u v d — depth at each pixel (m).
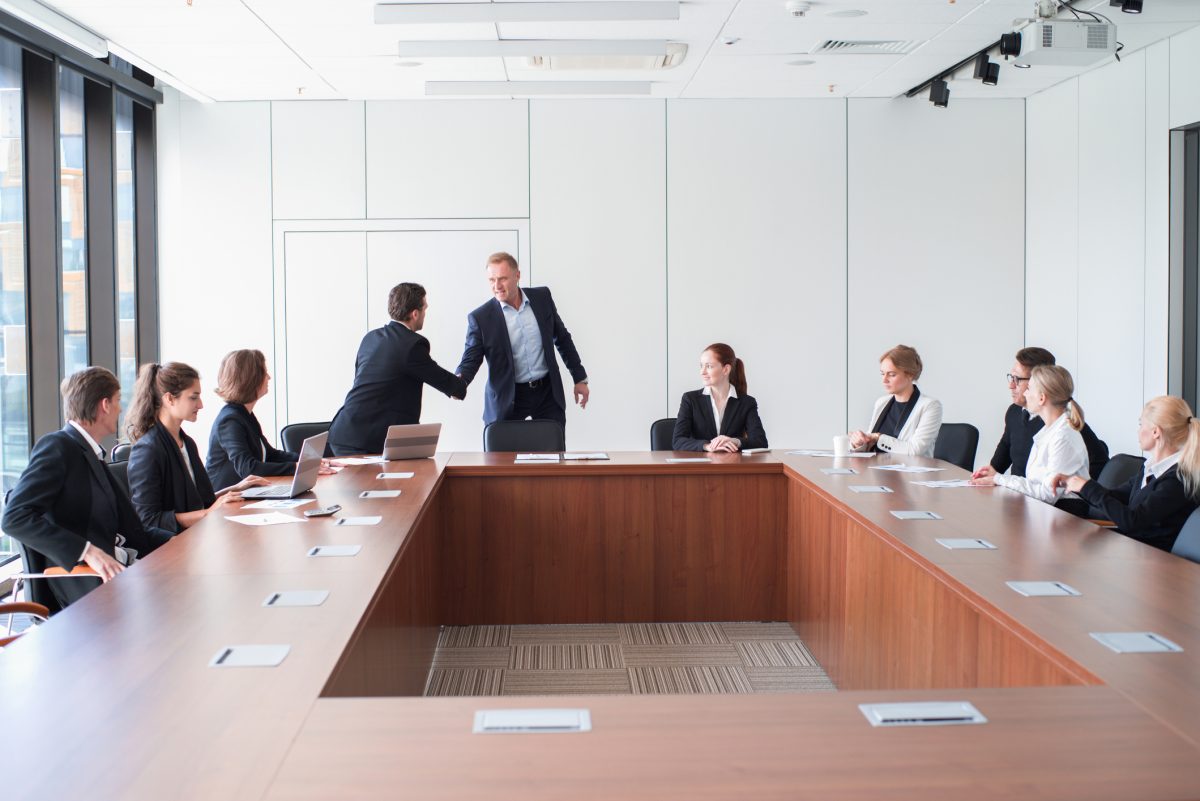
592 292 8.23
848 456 5.22
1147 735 1.71
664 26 6.07
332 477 4.65
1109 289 7.21
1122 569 2.84
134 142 7.77
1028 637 2.28
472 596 4.96
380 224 8.14
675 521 4.97
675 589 4.99
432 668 4.37
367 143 8.10
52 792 1.49
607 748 1.65
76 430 3.68
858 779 1.53
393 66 6.93
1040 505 3.85
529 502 4.95
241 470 4.71
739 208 8.24
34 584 3.57
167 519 4.02
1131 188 6.92
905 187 8.30
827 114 8.23
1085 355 7.53
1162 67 6.54
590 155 8.16
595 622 4.99
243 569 2.89
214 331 8.15
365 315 8.17
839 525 4.08
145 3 5.45
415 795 1.48
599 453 5.48
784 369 8.34
